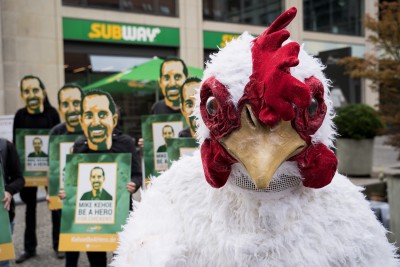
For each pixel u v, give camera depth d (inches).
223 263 48.8
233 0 571.8
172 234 52.8
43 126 210.7
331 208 50.7
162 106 217.5
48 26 423.2
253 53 44.6
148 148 183.5
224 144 44.0
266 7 602.2
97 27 458.3
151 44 498.0
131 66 492.4
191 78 163.5
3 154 154.9
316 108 44.8
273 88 40.4
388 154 501.0
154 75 342.3
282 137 42.1
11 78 401.7
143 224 56.3
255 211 48.6
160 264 50.1
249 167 41.6
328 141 48.2
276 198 47.5
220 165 45.6
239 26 568.4
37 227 241.1
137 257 53.2
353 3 700.0
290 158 44.5
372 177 329.4
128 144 145.3
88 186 137.2
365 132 327.0
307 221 48.9
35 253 194.1
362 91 677.3
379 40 281.0
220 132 44.0
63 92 185.6
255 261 47.8
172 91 209.5
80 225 135.2
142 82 384.2
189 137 156.8
